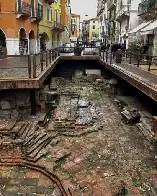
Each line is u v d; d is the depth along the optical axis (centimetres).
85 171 817
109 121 1288
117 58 2070
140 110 1415
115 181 761
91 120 1253
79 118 1287
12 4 2212
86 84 2341
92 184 744
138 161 884
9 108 1159
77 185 741
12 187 752
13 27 2252
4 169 836
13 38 2270
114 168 838
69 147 984
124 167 844
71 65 2852
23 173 819
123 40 3450
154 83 1124
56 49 2575
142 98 1627
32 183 772
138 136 1096
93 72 2709
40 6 3108
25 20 2541
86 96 1853
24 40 2584
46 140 1005
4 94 1152
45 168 826
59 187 750
